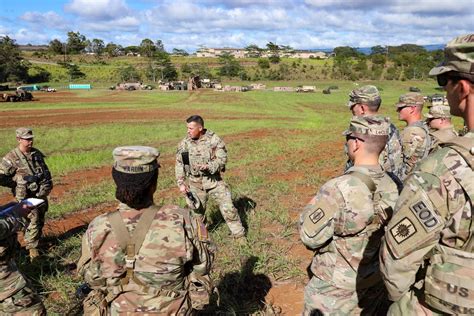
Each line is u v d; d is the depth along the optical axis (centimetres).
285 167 1266
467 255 176
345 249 276
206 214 746
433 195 182
